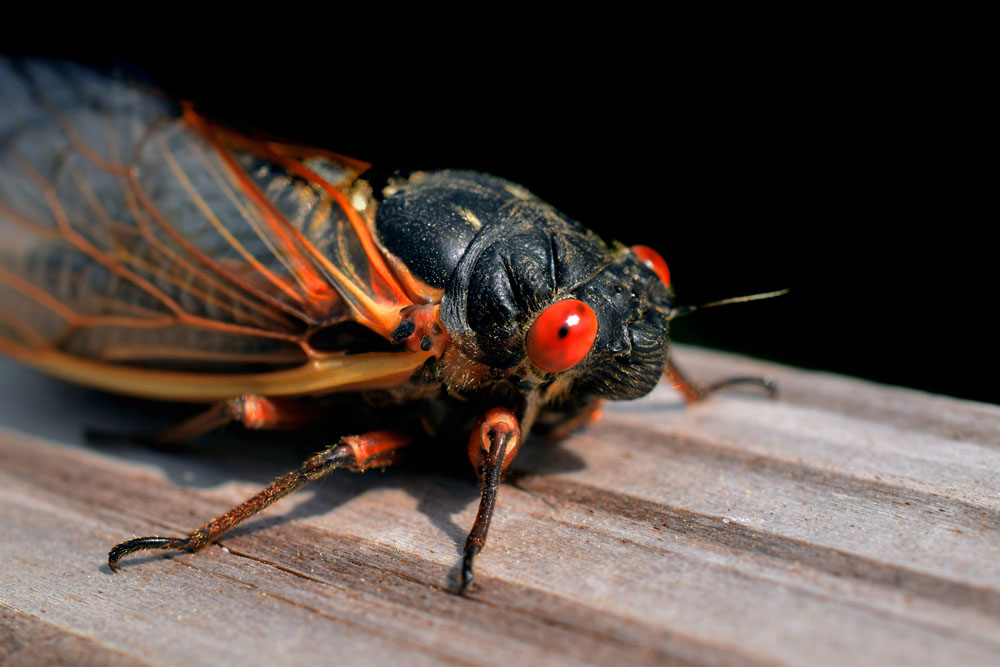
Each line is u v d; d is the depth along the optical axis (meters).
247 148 0.07
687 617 0.06
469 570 0.06
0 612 0.06
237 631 0.06
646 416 0.07
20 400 0.07
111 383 0.07
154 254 0.07
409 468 0.07
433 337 0.07
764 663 0.06
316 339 0.07
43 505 0.07
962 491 0.06
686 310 0.07
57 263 0.07
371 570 0.06
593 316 0.06
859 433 0.07
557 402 0.07
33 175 0.07
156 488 0.07
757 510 0.06
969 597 0.06
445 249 0.07
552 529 0.06
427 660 0.06
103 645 0.06
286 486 0.06
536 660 0.06
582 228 0.07
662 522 0.06
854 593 0.06
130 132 0.07
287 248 0.07
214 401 0.07
